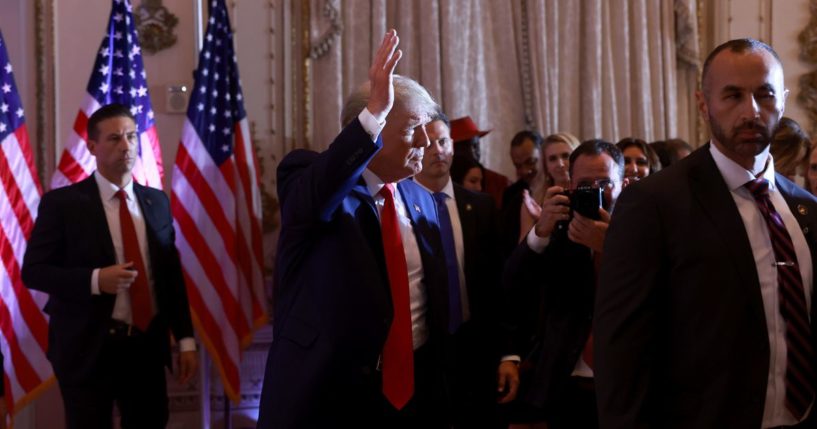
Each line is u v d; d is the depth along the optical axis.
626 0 6.56
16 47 5.60
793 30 6.64
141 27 5.74
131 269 4.12
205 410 5.48
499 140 6.36
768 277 2.28
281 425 2.50
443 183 3.58
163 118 5.75
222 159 5.32
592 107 6.43
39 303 4.69
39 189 4.74
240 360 5.28
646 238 2.32
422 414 2.72
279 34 6.04
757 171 2.37
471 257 3.47
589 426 3.41
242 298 5.34
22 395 4.60
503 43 6.37
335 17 6.05
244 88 5.98
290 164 2.65
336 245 2.55
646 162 4.36
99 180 4.29
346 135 2.38
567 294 3.39
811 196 2.46
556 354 3.38
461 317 3.37
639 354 2.28
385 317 2.55
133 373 4.17
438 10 6.23
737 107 2.26
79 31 5.69
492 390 3.41
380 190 2.72
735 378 2.22
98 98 4.91
